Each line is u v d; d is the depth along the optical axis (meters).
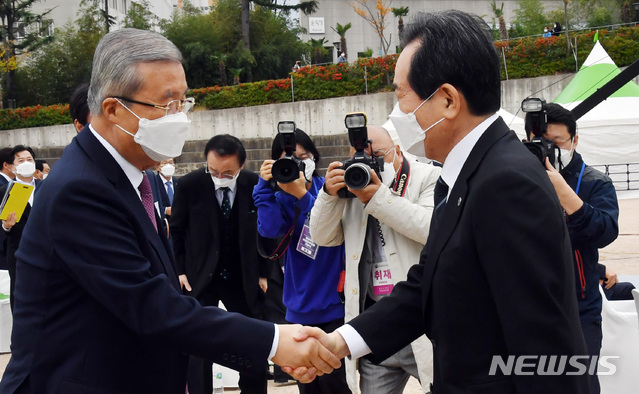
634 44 19.38
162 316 1.82
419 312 2.11
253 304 4.16
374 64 22.06
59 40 32.34
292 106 22.52
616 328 3.34
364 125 2.91
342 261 3.34
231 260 4.24
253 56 30.08
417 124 1.82
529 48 20.06
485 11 36.31
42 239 1.81
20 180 5.80
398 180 3.11
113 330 1.84
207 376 3.91
